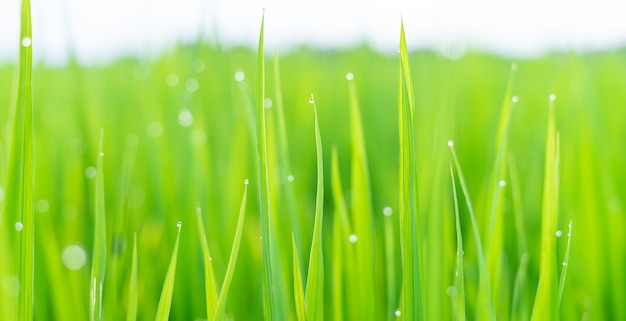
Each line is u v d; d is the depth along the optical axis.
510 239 1.01
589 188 1.00
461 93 1.59
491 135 1.19
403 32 0.70
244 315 0.98
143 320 0.93
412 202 0.71
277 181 0.88
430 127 0.96
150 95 1.32
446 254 0.87
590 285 0.96
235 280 0.96
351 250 0.83
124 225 0.92
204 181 0.97
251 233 1.07
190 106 1.10
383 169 1.15
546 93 1.68
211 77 1.26
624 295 0.94
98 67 1.51
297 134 1.52
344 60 1.99
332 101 1.77
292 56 2.38
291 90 1.94
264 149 0.70
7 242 0.78
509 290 0.96
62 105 1.45
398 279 0.94
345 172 1.43
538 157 1.20
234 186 1.05
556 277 0.73
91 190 1.14
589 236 0.98
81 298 0.93
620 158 1.15
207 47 1.11
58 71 1.53
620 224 0.97
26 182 0.70
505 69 2.18
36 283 0.92
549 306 0.73
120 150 1.35
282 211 0.93
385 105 1.67
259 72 0.70
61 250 1.04
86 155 1.21
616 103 1.45
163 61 1.33
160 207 1.08
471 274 0.96
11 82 2.01
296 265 0.71
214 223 0.98
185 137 1.07
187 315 0.95
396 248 0.99
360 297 0.83
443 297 0.85
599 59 1.74
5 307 0.81
